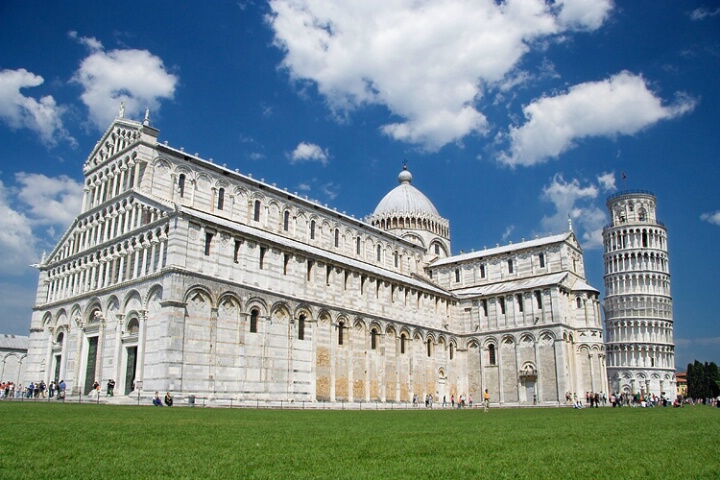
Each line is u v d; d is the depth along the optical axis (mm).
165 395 56812
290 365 70750
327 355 76812
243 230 68750
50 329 79000
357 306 83938
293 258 74750
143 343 61875
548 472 15305
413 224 124438
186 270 61031
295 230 90938
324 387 75438
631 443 22906
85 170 83812
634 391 145250
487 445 21750
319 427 30078
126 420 31109
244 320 66125
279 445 20547
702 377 160375
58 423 27547
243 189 84188
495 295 103188
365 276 86750
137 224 69375
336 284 81062
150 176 72688
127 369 64062
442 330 101375
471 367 104000
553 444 22359
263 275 70312
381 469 15375
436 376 98438
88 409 42031
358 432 27188
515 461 17250
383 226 125125
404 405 85562
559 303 95062
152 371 59469
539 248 106625
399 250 113188
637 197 158500
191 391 59344
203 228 64562
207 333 62156
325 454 18250
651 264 152875
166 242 62688
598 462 17234
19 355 123750
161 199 66750
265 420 35250
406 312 94188
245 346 65750
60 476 13516
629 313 150375
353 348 81375
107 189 78188
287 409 58469
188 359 59781
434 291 101375
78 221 81938
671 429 31250
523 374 96250
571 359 95750
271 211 87812
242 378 64750
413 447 20688
